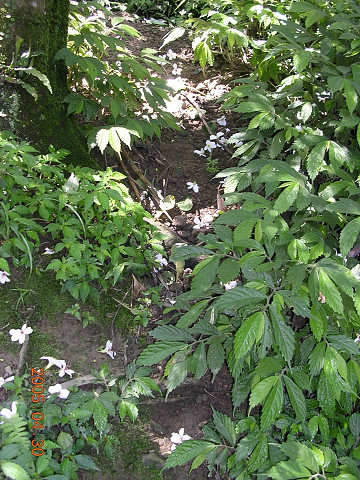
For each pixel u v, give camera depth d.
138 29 4.56
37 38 2.64
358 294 1.79
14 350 2.15
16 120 2.60
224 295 1.73
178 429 2.25
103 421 1.97
